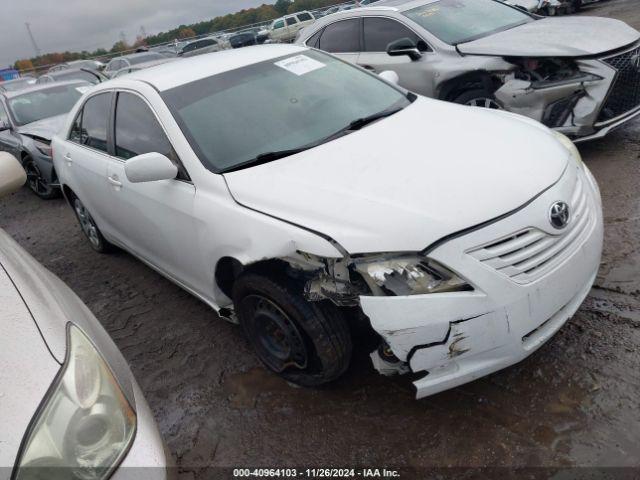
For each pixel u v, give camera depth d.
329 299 2.26
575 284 2.22
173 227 2.94
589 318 2.72
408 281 2.00
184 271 3.14
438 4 5.82
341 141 2.77
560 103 4.34
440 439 2.23
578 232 2.27
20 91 8.09
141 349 3.34
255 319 2.65
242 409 2.64
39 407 1.33
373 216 2.11
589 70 4.22
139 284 4.23
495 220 2.04
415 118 2.99
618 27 4.77
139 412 1.57
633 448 2.01
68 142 4.34
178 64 3.58
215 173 2.69
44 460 1.28
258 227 2.36
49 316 1.61
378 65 5.70
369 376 2.64
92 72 15.17
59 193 7.23
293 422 2.49
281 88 3.23
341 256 2.08
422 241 2.00
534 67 4.44
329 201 2.26
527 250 2.07
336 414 2.47
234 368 2.96
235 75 3.26
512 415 2.26
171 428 2.62
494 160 2.37
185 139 2.85
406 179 2.28
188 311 3.65
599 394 2.27
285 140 2.87
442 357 2.03
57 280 2.13
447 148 2.51
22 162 7.23
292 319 2.40
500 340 2.03
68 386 1.40
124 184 3.32
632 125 5.23
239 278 2.55
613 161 4.54
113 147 3.56
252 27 29.30
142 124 3.21
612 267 3.11
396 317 2.00
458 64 4.93
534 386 2.38
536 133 2.73
